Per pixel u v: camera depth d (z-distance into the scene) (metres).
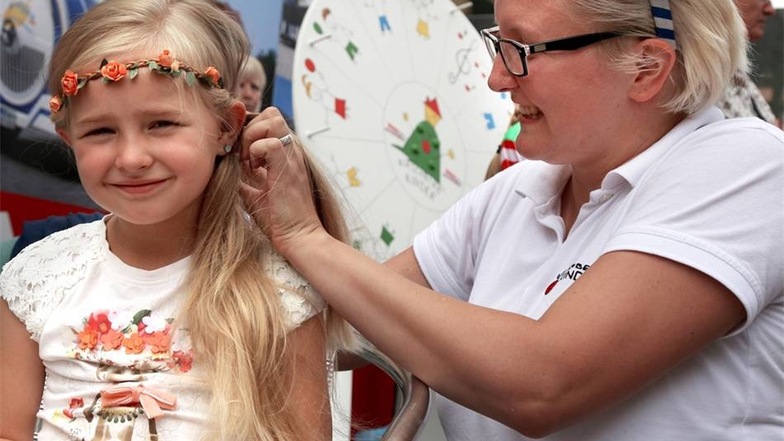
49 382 1.22
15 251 1.90
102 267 1.24
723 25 1.18
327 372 1.30
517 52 1.18
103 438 1.14
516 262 1.33
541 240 1.32
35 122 2.40
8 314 1.26
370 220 2.07
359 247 1.42
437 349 1.09
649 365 1.05
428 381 1.12
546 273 1.26
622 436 1.12
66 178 2.46
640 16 1.14
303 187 1.21
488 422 1.28
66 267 1.24
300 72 1.91
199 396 1.17
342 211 1.31
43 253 1.27
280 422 1.18
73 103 1.14
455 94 2.35
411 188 2.19
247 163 1.23
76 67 1.15
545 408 1.06
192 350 1.19
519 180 1.42
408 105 2.19
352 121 2.02
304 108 1.91
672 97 1.19
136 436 1.13
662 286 1.05
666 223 1.08
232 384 1.15
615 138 1.20
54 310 1.22
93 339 1.19
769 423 1.12
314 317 1.24
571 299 1.08
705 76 1.17
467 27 2.40
